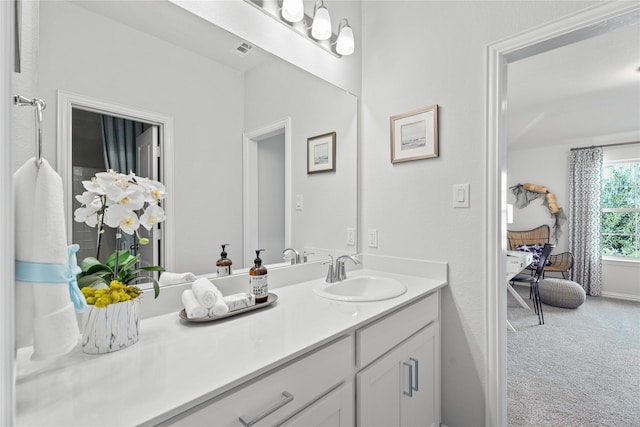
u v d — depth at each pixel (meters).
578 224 4.66
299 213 1.57
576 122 3.98
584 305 3.93
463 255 1.51
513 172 5.34
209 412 0.64
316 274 1.65
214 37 1.23
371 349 1.07
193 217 1.17
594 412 1.80
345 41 1.61
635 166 4.40
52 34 0.86
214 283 1.23
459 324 1.52
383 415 1.12
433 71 1.61
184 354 0.78
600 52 2.37
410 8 1.70
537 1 1.30
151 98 1.07
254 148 1.38
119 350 0.80
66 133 0.88
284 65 1.49
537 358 2.47
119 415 0.55
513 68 2.63
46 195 0.59
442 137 1.57
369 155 1.88
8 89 0.36
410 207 1.69
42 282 0.58
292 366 0.80
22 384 0.65
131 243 0.99
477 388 1.47
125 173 1.00
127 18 1.01
